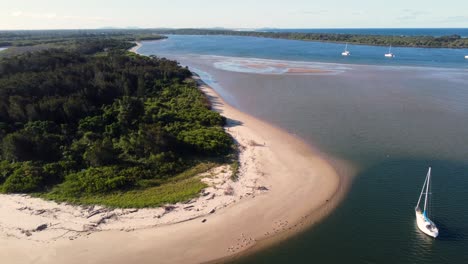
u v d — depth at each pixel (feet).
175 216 102.63
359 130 178.19
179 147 141.79
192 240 94.12
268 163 139.13
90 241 92.53
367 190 119.85
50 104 166.91
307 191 118.93
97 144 132.16
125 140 146.20
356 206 110.32
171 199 109.60
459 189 119.75
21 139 130.31
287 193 117.29
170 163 129.49
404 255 89.40
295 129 179.73
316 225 101.35
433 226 95.86
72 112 167.43
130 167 125.90
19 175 116.98
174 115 180.96
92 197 109.91
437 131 176.65
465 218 103.09
